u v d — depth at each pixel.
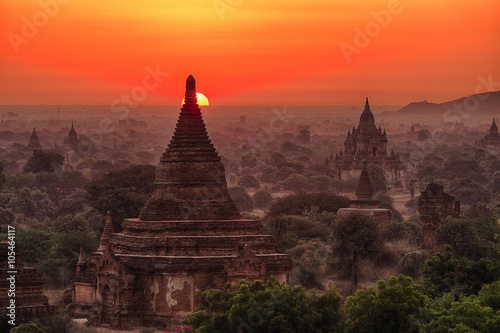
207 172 75.75
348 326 55.69
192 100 77.38
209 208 74.94
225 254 71.56
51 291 89.06
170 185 75.38
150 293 70.44
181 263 69.81
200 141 76.38
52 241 105.12
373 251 99.00
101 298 71.06
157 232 72.31
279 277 71.69
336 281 95.19
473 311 51.34
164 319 69.44
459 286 61.50
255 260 69.69
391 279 57.19
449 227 104.50
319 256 101.12
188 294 69.75
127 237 73.38
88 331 65.12
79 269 75.31
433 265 63.75
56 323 63.22
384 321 55.19
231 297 57.78
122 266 70.25
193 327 57.22
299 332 55.56
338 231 99.50
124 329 68.88
